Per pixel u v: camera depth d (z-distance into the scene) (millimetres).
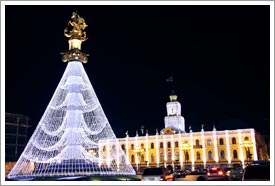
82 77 53312
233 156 82812
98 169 46094
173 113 102875
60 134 49500
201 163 85438
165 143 91750
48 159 46938
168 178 24938
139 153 93000
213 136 86438
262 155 90750
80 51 54594
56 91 52188
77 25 56906
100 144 59875
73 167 44906
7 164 69500
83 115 51531
